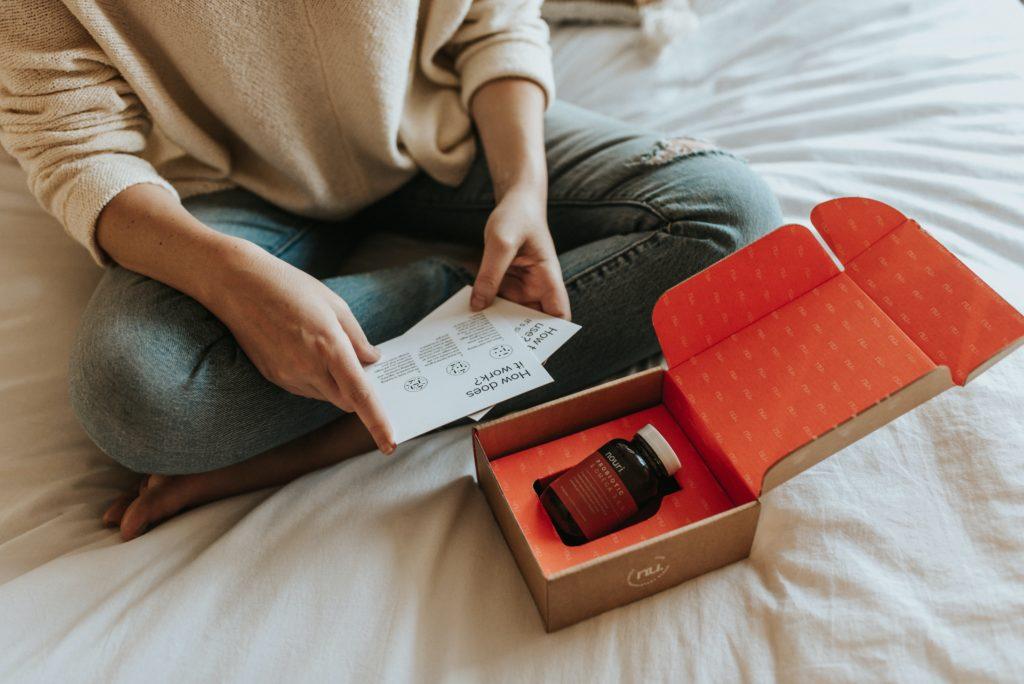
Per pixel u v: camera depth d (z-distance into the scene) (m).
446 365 0.71
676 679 0.55
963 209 0.86
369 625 0.60
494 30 0.90
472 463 0.75
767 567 0.62
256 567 0.65
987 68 1.01
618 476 0.63
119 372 0.64
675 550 0.58
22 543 0.71
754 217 0.80
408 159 0.94
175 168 0.90
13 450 0.76
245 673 0.58
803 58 1.12
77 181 0.71
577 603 0.58
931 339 0.61
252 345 0.67
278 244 0.91
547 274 0.75
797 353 0.64
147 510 0.72
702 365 0.68
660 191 0.81
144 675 0.58
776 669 0.55
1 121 0.73
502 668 0.58
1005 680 0.50
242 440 0.70
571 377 0.78
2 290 0.84
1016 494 0.59
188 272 0.68
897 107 1.00
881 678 0.52
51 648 0.60
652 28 1.16
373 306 0.77
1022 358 0.68
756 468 0.60
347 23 0.76
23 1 0.66
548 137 0.94
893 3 1.12
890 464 0.64
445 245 1.05
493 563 0.66
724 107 1.10
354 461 0.77
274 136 0.84
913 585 0.57
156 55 0.79
